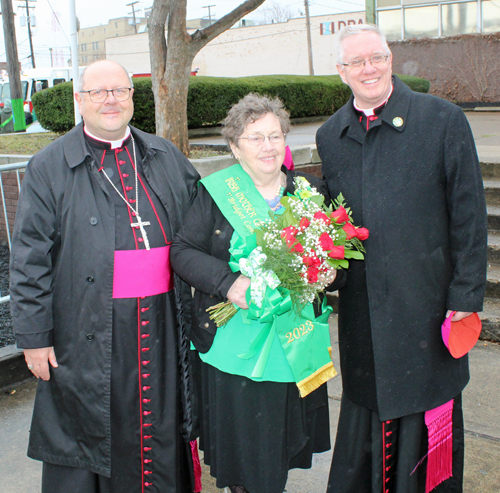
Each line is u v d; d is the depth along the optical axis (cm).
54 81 2028
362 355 232
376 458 231
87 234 220
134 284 228
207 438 245
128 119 229
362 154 222
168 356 238
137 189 234
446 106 212
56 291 223
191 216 230
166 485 237
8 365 373
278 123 219
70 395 224
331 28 4288
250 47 4656
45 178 221
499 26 1708
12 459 301
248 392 222
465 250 209
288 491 273
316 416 247
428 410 223
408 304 216
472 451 292
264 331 216
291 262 201
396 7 1872
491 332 413
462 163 206
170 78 671
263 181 228
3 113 1897
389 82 217
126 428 230
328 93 1386
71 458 228
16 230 219
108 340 222
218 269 216
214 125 1065
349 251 212
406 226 213
